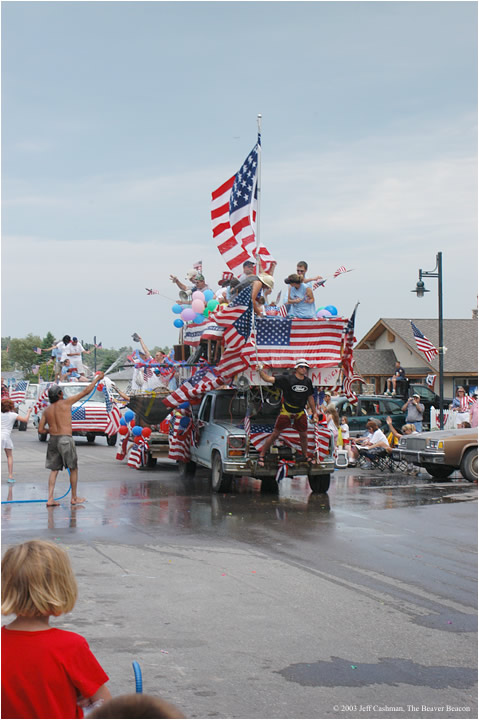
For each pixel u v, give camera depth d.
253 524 11.24
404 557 9.26
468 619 6.87
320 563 8.91
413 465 18.75
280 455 13.95
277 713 4.83
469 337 39.25
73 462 12.80
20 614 2.85
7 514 11.92
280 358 13.82
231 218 17.33
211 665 5.64
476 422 22.84
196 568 8.58
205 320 16.05
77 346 29.92
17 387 35.94
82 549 9.43
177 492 14.56
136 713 1.92
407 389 29.55
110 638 6.18
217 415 15.08
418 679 5.46
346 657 5.87
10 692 2.77
